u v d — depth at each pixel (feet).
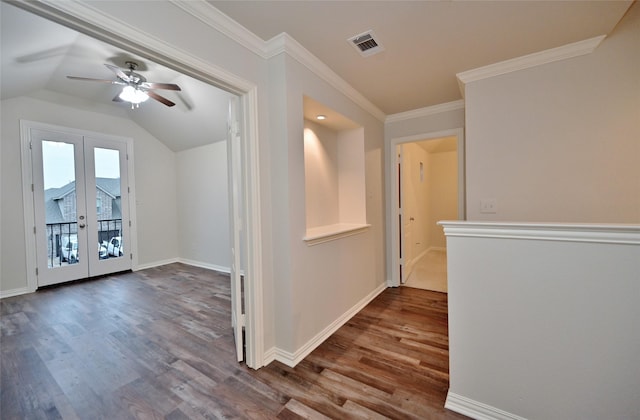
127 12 4.11
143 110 15.35
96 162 15.03
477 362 4.78
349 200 10.87
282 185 6.57
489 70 7.86
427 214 20.43
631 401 3.78
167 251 18.39
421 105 11.09
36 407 5.27
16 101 12.41
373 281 11.21
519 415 4.48
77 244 14.24
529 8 5.55
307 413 4.95
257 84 6.38
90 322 9.11
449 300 4.99
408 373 6.10
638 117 6.40
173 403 5.29
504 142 7.82
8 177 12.16
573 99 7.00
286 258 6.58
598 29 6.27
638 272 3.70
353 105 9.66
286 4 5.26
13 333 8.36
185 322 9.05
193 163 17.67
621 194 6.63
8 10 6.60
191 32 5.01
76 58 10.16
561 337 4.16
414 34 6.36
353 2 5.26
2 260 11.91
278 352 6.78
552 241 4.17
